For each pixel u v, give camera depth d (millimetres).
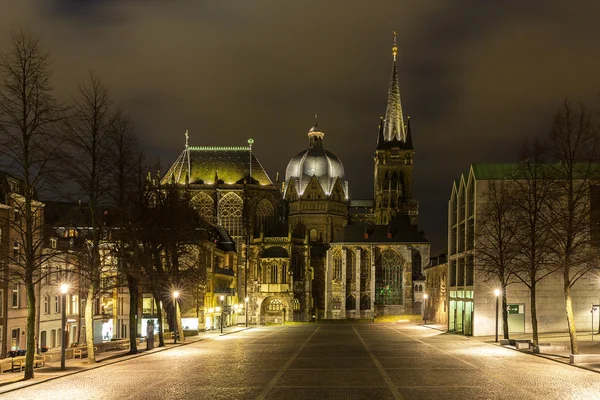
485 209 79688
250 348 70750
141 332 91062
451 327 101812
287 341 83875
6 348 63719
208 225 136250
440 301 143750
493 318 84062
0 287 62844
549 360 53344
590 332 81188
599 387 37188
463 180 96188
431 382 39844
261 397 34438
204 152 196875
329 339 87812
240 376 43750
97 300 88812
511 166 85500
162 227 76812
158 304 73938
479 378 41531
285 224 184875
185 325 100188
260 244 179250
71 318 80250
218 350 67875
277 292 176250
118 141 57312
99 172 53375
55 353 55562
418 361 53281
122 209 59219
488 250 79500
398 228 183000
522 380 40375
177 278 83062
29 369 42750
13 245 64375
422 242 180500
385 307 179250
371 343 77250
